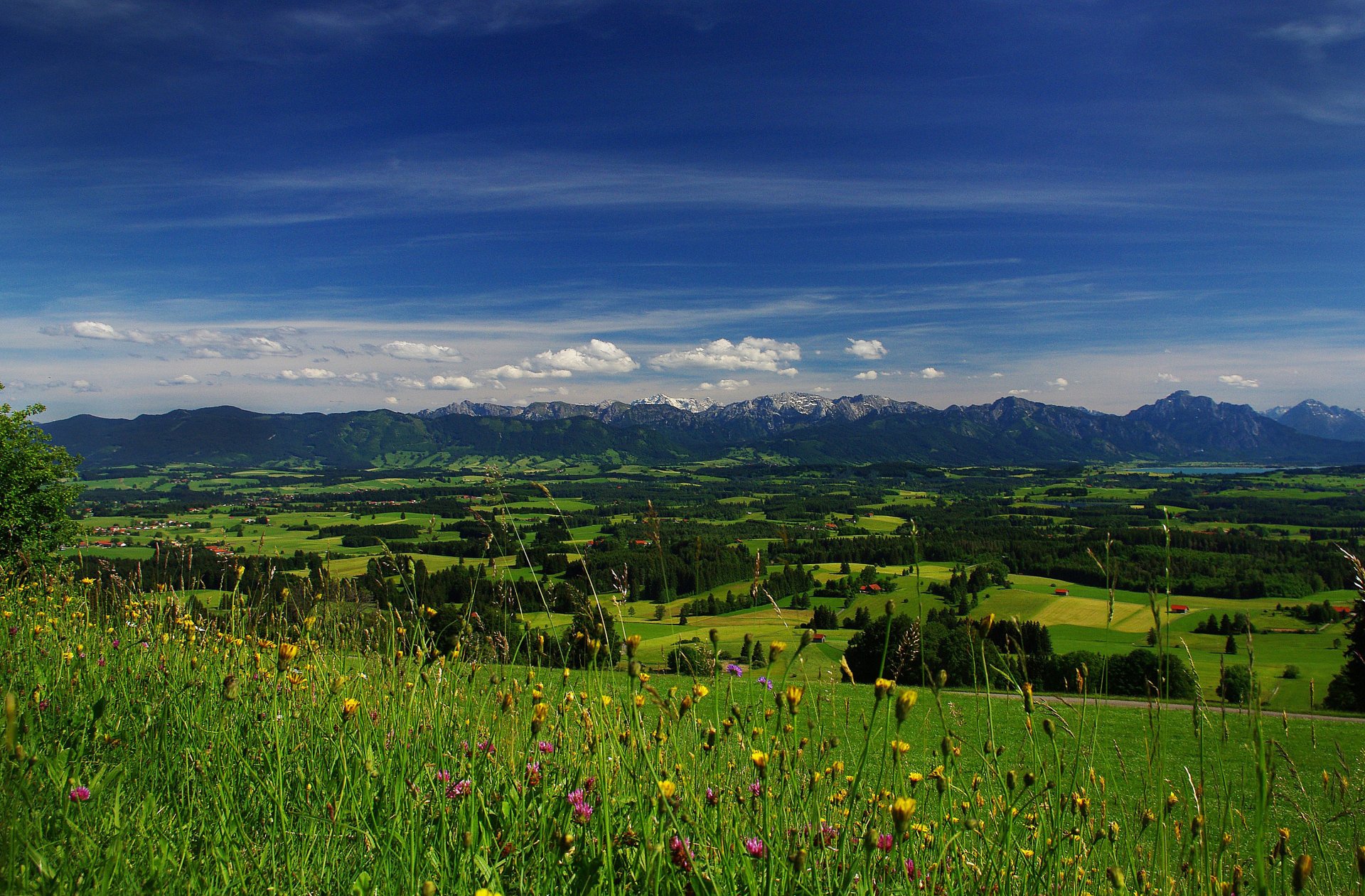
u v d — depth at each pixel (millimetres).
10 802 1975
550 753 2893
